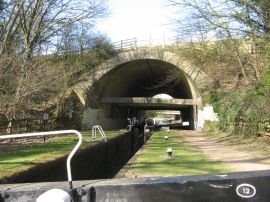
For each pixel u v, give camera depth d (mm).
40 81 26953
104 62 39125
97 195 3021
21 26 31484
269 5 17359
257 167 11766
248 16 18500
